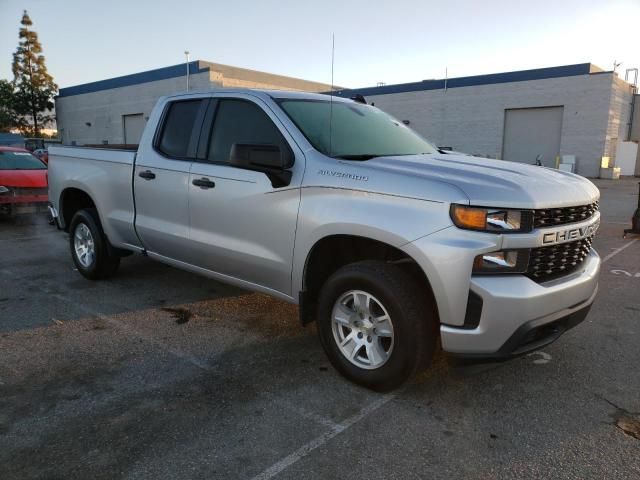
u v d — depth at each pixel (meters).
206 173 4.27
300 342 4.29
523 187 3.07
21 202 10.14
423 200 3.03
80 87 47.62
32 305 5.19
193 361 3.91
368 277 3.25
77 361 3.90
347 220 3.29
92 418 3.10
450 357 3.08
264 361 3.92
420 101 35.78
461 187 2.97
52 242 8.52
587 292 3.36
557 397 3.39
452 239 2.92
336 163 3.49
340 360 3.54
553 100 29.95
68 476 2.57
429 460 2.72
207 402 3.29
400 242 3.07
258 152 3.67
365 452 2.79
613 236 9.23
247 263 4.04
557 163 28.80
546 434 2.97
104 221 5.50
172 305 5.21
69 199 6.25
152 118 4.98
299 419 3.10
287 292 3.86
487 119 32.81
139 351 4.09
